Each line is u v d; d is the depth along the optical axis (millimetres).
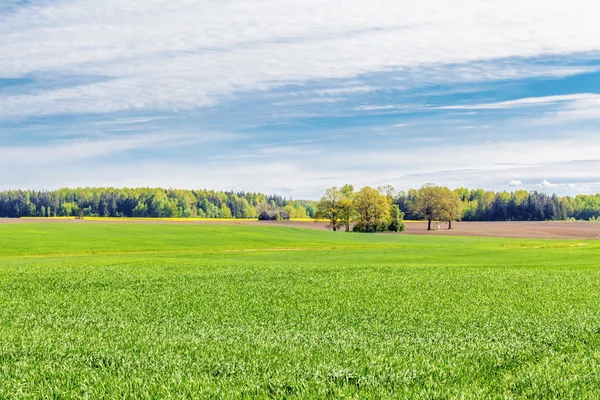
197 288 26828
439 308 19688
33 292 25250
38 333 14328
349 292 25078
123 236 88438
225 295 24062
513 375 9844
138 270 37000
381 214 132375
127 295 24078
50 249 70062
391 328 15430
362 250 71625
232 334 14312
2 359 11203
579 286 27016
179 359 10867
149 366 10438
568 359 10977
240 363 10492
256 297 23297
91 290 26078
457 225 170375
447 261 51031
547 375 9625
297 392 8609
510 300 21875
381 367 10156
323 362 10578
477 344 12672
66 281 29859
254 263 46562
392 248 75938
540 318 16984
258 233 101375
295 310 19391
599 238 116875
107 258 55969
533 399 8492
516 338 13453
